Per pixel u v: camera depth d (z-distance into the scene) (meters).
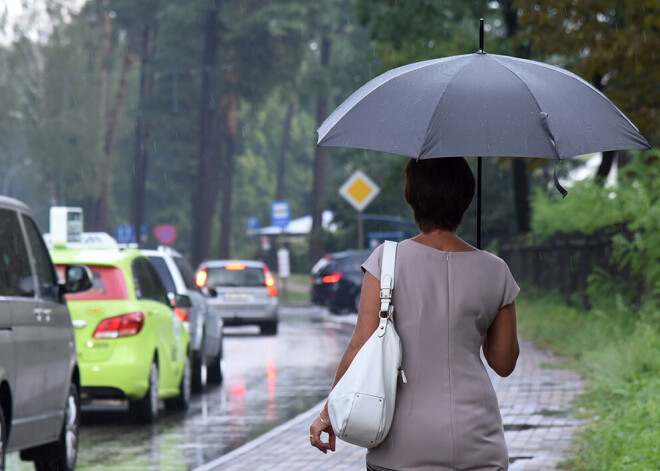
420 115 10.50
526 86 10.77
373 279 10.49
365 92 11.02
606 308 46.97
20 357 18.97
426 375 10.27
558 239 62.12
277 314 66.19
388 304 10.33
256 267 66.56
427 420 10.17
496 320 10.63
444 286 10.39
